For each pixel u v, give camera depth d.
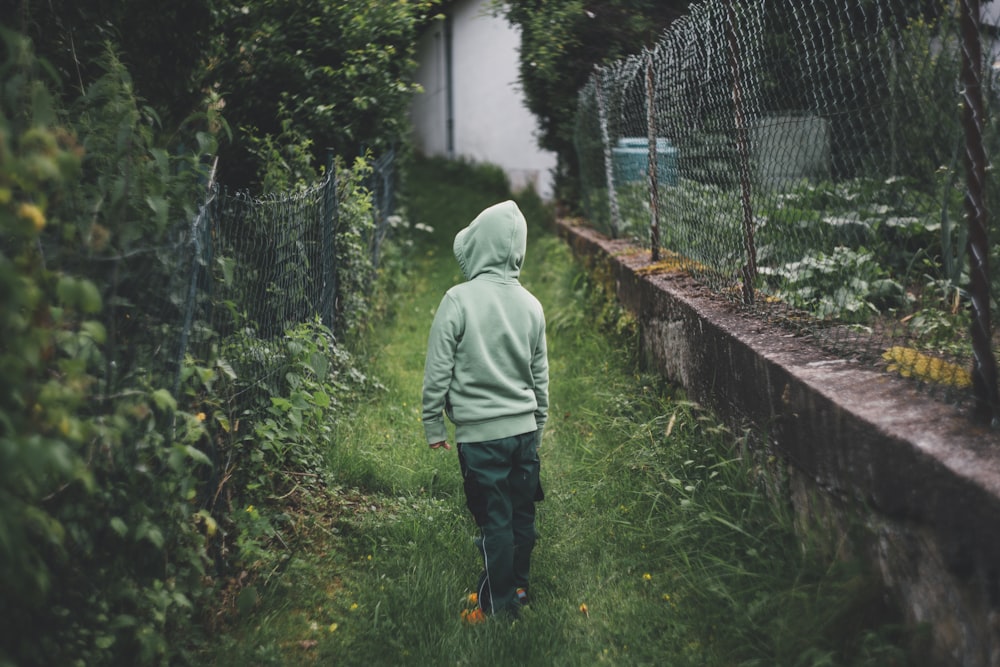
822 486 2.77
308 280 4.54
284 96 5.51
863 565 2.51
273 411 3.50
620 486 3.81
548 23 9.12
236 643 2.67
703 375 4.08
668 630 2.77
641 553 3.27
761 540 3.04
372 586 3.11
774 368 3.13
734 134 4.14
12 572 1.65
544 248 10.37
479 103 16.64
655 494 3.56
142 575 2.37
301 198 4.40
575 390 5.26
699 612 2.84
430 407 2.87
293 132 5.30
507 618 2.84
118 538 2.26
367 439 4.35
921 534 2.21
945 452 2.15
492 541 2.85
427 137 18.50
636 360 5.52
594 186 8.79
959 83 2.66
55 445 1.67
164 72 4.29
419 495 3.88
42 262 1.94
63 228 2.10
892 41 3.21
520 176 15.46
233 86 5.45
